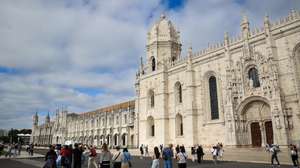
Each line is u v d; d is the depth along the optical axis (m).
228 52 49.69
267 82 42.25
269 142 42.69
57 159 22.75
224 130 48.91
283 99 40.28
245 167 29.39
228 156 41.66
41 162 39.94
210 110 53.47
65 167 21.45
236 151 42.47
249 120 46.06
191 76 56.91
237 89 47.12
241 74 46.75
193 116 54.91
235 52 48.84
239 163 34.72
